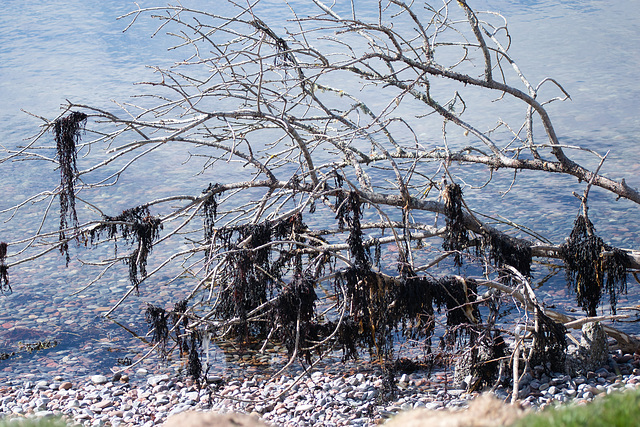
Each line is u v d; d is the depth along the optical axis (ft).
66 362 38.17
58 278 50.67
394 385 32.35
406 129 84.79
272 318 33.73
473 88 102.68
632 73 106.83
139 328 42.70
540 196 63.72
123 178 71.56
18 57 120.57
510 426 15.80
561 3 157.07
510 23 142.10
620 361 35.47
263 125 40.70
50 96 98.43
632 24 137.59
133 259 35.32
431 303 32.50
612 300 35.37
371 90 98.94
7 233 58.65
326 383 34.50
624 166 70.28
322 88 42.80
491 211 60.54
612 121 85.71
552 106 93.50
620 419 14.82
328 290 46.60
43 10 152.97
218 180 70.23
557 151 37.65
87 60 117.60
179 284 49.49
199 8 134.21
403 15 129.29
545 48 123.44
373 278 31.76
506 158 38.86
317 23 121.29
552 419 15.33
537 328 30.19
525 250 34.78
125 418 31.27
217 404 32.42
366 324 33.45
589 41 126.72
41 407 32.24
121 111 90.27
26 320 43.60
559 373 33.53
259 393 33.73
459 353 32.65
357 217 31.73
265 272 32.35
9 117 89.56
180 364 38.04
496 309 32.86
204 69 107.65
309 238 35.37
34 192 67.56
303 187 35.78
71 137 31.35
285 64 34.58
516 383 27.78
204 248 36.01
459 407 30.27
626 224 56.44
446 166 35.76
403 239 35.14
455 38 120.06
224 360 38.19
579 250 35.01
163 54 119.14
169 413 31.55
